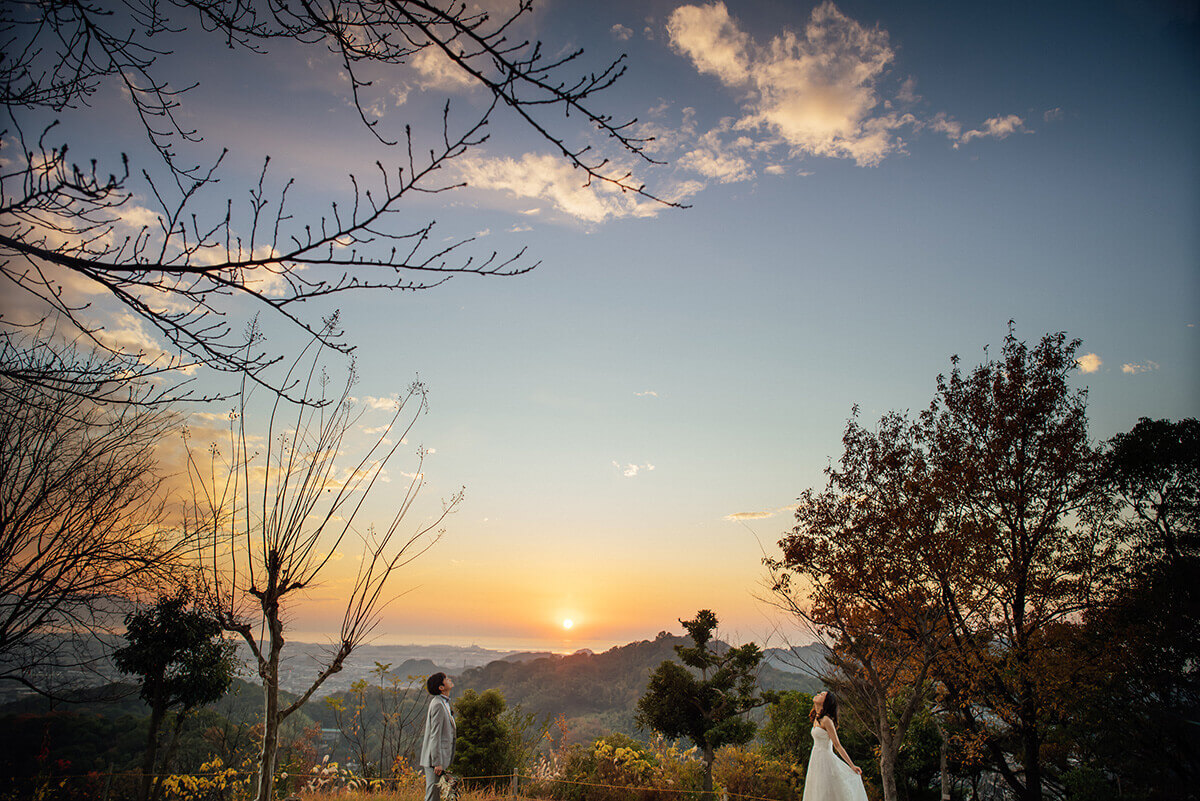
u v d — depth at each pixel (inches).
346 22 111.4
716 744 661.3
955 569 581.9
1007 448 663.1
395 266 107.4
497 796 526.0
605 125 112.0
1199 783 530.6
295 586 176.7
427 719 307.4
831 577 592.7
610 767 637.9
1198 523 570.6
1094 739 589.6
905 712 520.4
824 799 323.9
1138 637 559.5
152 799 383.6
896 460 612.1
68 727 381.1
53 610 151.9
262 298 108.1
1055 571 626.8
